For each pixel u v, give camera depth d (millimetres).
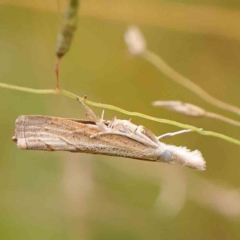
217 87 125
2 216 120
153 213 119
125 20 124
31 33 124
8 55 123
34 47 124
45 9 122
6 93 122
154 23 124
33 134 88
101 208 119
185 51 126
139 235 119
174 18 123
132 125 89
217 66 125
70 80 124
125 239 119
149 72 125
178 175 115
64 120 88
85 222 118
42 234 119
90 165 118
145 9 123
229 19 122
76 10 80
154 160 90
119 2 123
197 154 91
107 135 89
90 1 123
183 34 126
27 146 88
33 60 124
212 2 123
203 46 125
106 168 118
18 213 120
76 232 118
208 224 118
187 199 118
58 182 119
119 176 118
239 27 122
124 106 124
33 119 88
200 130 87
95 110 122
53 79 123
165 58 127
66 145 88
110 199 119
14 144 121
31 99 121
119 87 125
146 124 122
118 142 89
